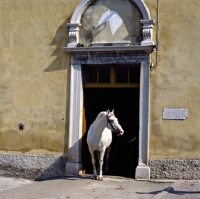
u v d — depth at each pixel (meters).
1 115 10.66
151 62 9.73
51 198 8.03
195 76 9.53
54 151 10.27
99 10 10.11
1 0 10.76
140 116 9.70
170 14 9.70
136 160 11.57
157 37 9.73
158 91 9.67
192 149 9.47
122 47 9.74
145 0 9.84
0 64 10.71
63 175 10.11
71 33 10.12
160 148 9.60
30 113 10.46
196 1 9.60
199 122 9.46
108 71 10.20
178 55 9.62
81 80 10.14
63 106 10.24
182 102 9.56
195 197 7.74
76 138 10.07
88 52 10.02
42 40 10.45
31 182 10.03
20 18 10.62
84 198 7.96
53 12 10.41
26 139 10.47
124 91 11.66
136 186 8.95
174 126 9.57
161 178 9.54
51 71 10.36
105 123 9.26
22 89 10.55
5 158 10.57
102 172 10.63
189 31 9.61
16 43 10.62
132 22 9.88
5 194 8.62
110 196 8.06
